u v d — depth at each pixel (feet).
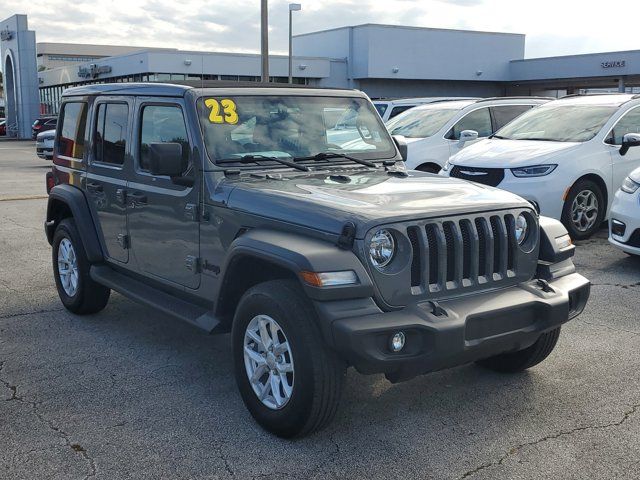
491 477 11.69
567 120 32.81
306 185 14.37
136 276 18.13
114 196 18.20
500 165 29.71
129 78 141.79
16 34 152.35
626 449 12.56
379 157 17.38
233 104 15.97
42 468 12.01
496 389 15.20
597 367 16.39
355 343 11.36
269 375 13.12
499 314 12.74
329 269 11.61
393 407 14.35
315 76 149.79
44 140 75.72
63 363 16.92
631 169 30.86
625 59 141.90
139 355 17.44
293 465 12.10
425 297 12.46
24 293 23.36
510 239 13.69
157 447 12.73
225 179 14.87
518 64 162.91
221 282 13.84
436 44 156.66
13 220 38.04
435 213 12.62
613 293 22.48
